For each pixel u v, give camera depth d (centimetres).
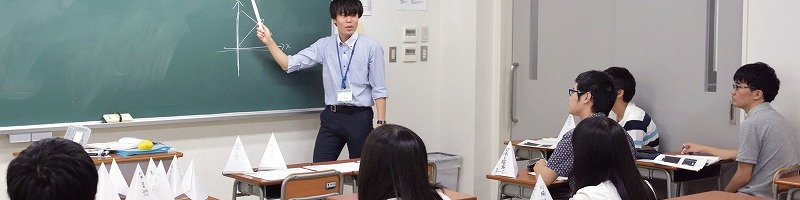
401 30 576
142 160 393
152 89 473
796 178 388
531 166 416
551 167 362
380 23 564
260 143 523
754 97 425
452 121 600
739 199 337
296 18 523
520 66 589
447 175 579
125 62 463
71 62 446
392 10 570
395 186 209
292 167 426
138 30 466
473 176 589
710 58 473
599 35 532
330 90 522
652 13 500
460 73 591
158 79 474
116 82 461
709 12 471
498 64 592
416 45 585
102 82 456
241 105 506
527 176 402
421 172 211
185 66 483
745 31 451
